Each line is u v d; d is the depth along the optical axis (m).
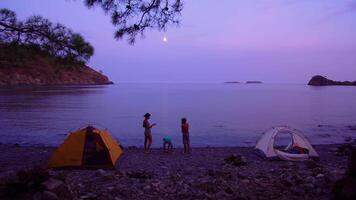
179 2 8.96
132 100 101.31
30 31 10.79
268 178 11.92
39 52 11.08
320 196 8.95
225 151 22.28
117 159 16.59
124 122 47.91
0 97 97.62
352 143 27.92
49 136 33.97
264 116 57.56
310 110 70.69
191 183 11.09
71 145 15.12
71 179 11.84
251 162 18.00
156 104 85.75
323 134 36.47
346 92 191.12
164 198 9.25
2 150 21.89
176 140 32.09
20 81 161.75
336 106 82.88
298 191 9.34
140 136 34.94
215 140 32.47
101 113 60.78
